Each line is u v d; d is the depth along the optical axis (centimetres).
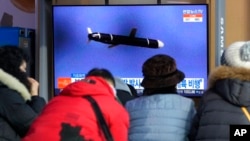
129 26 718
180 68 712
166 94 376
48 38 744
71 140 313
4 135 398
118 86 493
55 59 729
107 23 722
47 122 323
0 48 445
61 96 344
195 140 342
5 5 831
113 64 725
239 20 750
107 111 329
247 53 333
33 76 743
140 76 720
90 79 349
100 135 323
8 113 402
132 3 767
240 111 327
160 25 712
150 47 715
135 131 368
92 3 769
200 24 706
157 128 361
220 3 671
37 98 481
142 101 377
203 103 344
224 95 332
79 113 323
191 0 751
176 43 711
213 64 708
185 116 365
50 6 750
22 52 453
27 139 320
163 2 759
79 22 725
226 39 751
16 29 712
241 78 325
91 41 725
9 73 430
